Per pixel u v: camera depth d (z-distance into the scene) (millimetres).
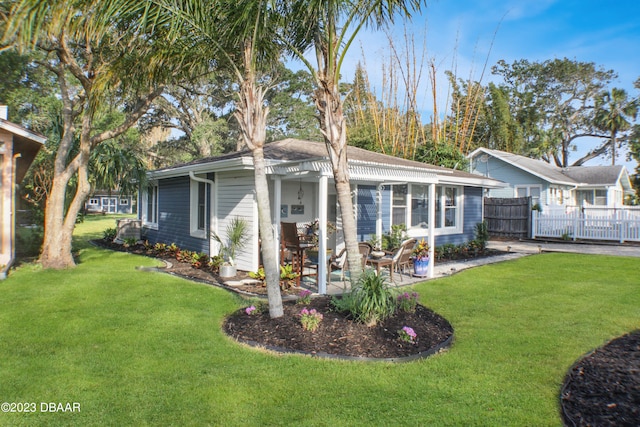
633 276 9234
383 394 3512
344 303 5332
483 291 7668
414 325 5152
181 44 6059
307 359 4230
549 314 6090
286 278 7770
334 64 5465
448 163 19828
